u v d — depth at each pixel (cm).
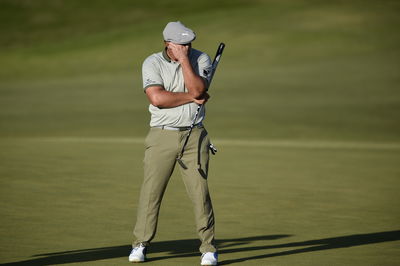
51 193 3153
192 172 1964
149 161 1972
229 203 2977
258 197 3144
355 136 6494
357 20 16325
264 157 4822
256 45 14275
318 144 5825
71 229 2384
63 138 6200
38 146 5359
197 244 2200
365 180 3741
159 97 1898
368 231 2411
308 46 13900
